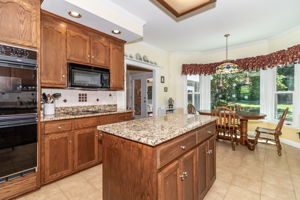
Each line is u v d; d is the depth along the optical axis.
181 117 1.90
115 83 3.03
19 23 1.71
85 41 2.54
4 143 1.61
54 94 2.45
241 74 4.45
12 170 1.67
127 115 2.98
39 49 1.86
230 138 3.34
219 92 4.83
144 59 4.20
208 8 2.56
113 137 1.22
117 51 3.07
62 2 1.87
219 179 2.09
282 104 3.66
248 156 2.85
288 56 3.20
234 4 2.45
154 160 0.98
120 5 2.44
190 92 5.11
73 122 2.18
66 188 1.91
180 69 5.05
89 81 2.59
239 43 4.24
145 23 3.05
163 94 4.90
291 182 2.01
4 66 1.60
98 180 2.09
